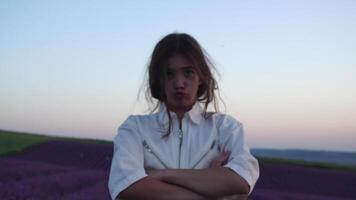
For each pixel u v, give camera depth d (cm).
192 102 305
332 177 2044
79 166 2461
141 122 312
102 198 1145
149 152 302
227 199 284
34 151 2820
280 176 2058
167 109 307
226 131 307
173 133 304
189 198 279
